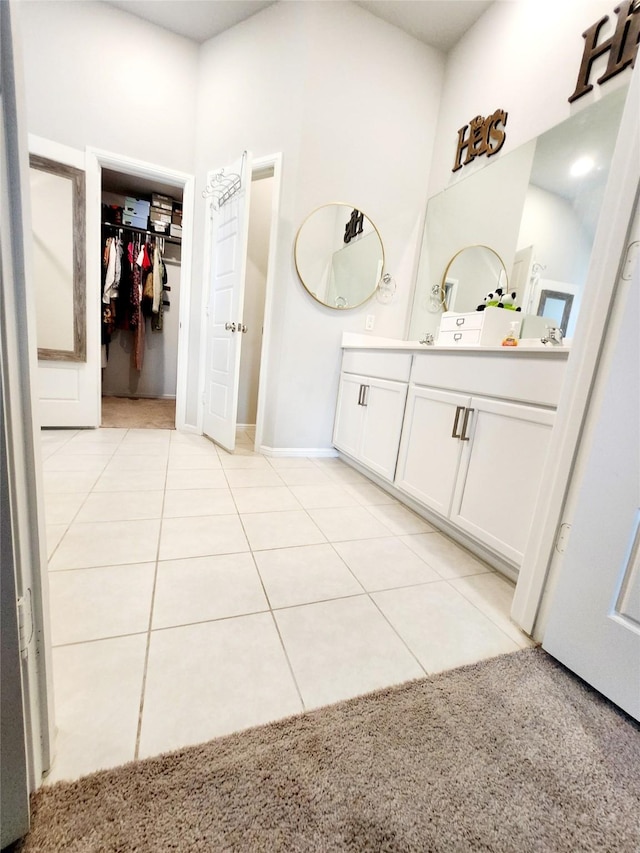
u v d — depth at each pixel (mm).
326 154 2320
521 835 585
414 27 2311
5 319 462
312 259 2426
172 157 2727
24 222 477
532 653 990
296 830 564
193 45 2660
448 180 2436
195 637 933
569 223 1671
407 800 617
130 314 4008
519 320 1803
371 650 947
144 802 582
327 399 2666
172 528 1474
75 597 1041
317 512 1757
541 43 1789
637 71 820
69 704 731
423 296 2637
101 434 2738
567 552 928
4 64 426
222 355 2643
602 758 720
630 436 806
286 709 764
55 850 518
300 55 2191
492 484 1355
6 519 471
